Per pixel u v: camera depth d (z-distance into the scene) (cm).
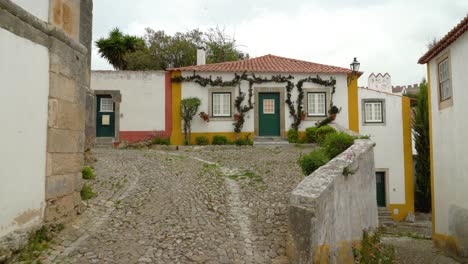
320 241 395
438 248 939
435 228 1037
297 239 389
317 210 389
